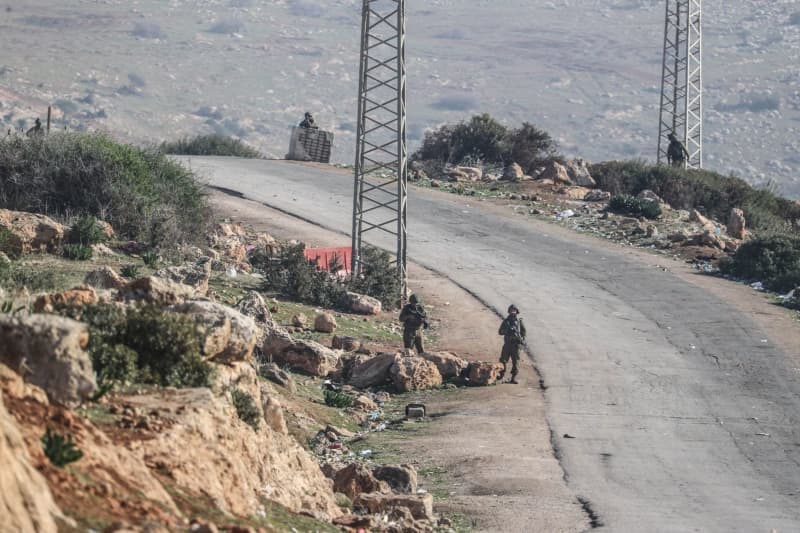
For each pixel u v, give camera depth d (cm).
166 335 5016
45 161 15875
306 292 14875
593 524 6688
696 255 19775
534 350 13350
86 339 4153
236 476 4453
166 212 15675
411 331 12325
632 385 11688
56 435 3425
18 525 2705
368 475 6769
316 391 10838
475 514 6881
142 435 4100
